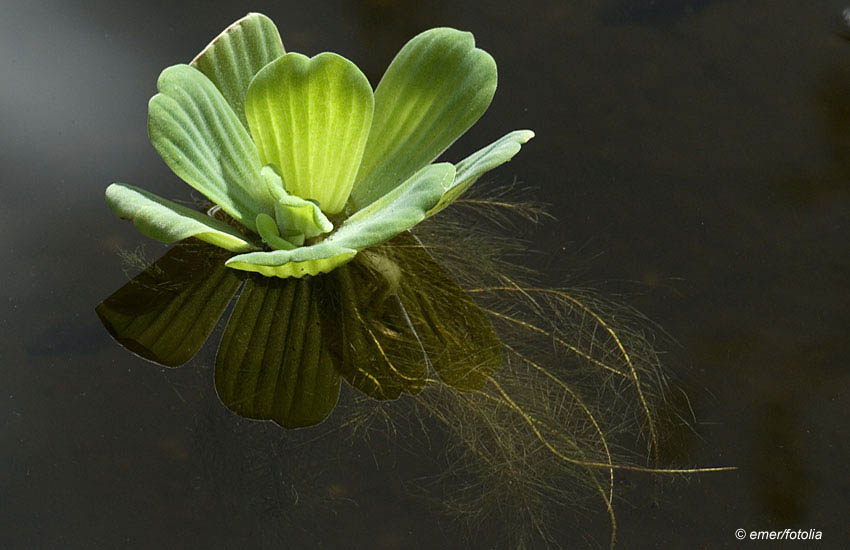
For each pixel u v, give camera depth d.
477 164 0.93
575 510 0.90
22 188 0.96
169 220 0.91
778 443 0.91
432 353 0.93
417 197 0.92
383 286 0.94
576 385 0.92
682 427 0.91
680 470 0.91
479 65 0.95
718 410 0.92
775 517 0.90
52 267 0.94
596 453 0.91
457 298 0.94
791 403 0.92
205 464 0.90
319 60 0.93
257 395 0.92
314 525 0.89
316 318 0.94
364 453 0.91
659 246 0.95
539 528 0.89
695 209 0.96
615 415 0.92
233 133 0.95
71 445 0.90
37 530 0.89
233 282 0.94
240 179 0.95
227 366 0.92
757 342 0.93
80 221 0.95
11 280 0.93
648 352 0.93
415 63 0.96
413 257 0.95
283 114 0.94
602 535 0.89
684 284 0.94
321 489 0.90
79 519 0.89
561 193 0.96
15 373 0.91
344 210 0.96
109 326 0.93
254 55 0.96
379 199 0.95
